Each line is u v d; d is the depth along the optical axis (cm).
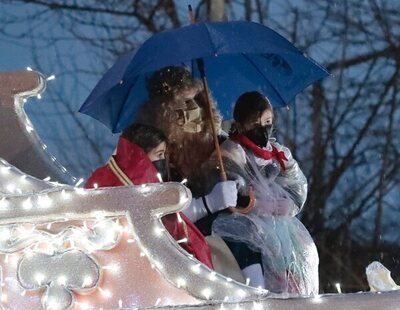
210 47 1017
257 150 1045
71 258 841
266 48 1031
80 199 830
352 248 2422
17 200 836
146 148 945
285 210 1026
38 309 841
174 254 823
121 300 834
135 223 824
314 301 796
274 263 991
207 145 1038
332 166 2453
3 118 931
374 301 791
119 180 903
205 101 1041
